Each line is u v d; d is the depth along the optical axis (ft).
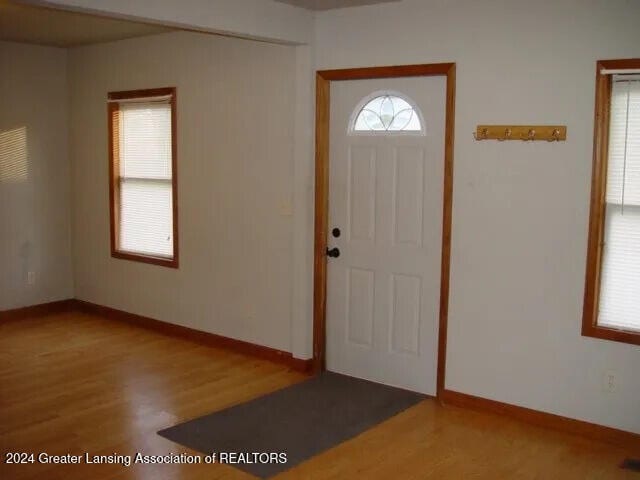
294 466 10.98
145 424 12.59
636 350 11.50
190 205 17.70
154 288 18.98
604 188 11.61
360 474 10.72
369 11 13.97
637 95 11.23
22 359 16.37
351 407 13.51
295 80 14.99
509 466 11.03
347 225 15.01
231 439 11.96
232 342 17.17
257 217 16.22
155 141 18.66
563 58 11.73
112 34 17.84
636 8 10.97
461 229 13.15
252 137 16.06
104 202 20.10
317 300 15.42
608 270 11.82
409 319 14.33
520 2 12.08
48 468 10.77
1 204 19.57
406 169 14.01
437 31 13.10
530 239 12.37
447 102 13.12
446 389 13.69
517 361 12.75
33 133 20.13
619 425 11.78
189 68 17.22
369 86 14.33
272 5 13.66
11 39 18.84
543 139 12.00
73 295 21.58
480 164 12.80
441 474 10.73
